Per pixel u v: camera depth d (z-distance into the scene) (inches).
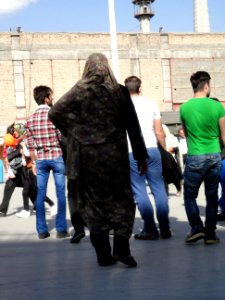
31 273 201.6
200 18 2255.2
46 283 185.0
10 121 1370.6
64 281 186.4
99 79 190.7
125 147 192.7
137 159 200.7
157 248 238.8
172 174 271.1
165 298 160.4
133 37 1473.9
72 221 261.4
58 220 282.7
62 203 281.3
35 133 277.7
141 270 197.2
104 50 1444.4
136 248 241.0
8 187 390.3
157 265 204.7
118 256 199.0
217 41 1551.4
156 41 1496.1
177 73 1512.1
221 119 235.1
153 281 180.7
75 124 190.9
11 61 1375.5
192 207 243.9
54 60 1411.2
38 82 1397.6
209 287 170.9
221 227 291.0
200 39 1536.7
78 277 191.2
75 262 217.5
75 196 196.4
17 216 384.8
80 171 190.4
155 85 1488.7
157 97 1489.9
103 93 189.3
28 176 377.1
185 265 202.8
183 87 1515.7
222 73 1553.9
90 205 193.0
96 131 188.5
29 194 379.2
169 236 264.7
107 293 168.2
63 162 278.8
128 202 194.5
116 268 202.1
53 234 297.0
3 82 1369.3
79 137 189.3
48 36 1409.9
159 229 285.6
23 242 275.0
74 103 190.1
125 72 1465.3
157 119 261.6
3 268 212.1
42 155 278.4
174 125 1354.6
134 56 1472.7
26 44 1389.0
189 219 245.1
